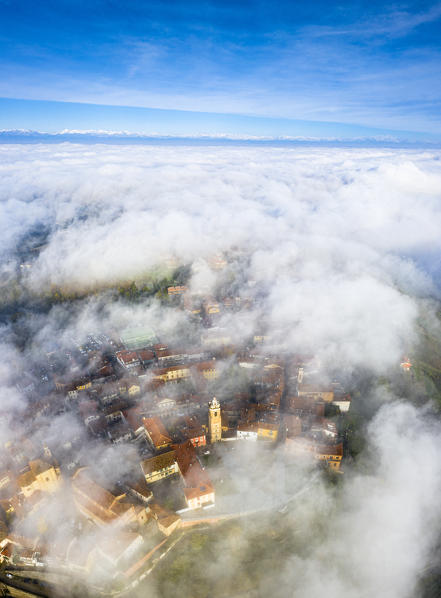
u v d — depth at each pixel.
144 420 140.50
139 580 96.88
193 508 111.31
